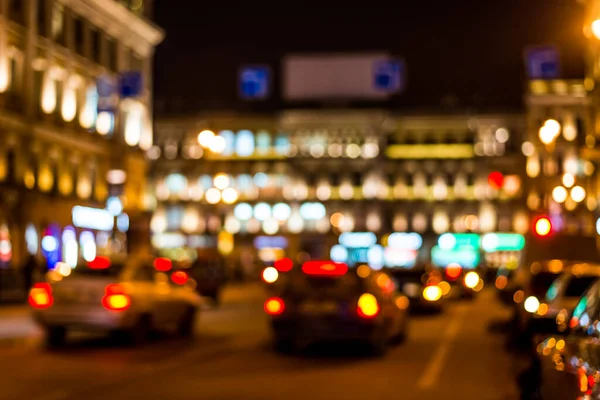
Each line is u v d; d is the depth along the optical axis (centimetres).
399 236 13500
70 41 7388
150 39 8944
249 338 3062
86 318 2566
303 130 13550
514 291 3619
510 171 13262
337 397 1695
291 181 13400
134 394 1688
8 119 6412
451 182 13525
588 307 1037
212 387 1808
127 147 8281
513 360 2477
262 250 13175
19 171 6619
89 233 7650
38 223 6744
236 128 13562
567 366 897
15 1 6600
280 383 1894
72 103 7450
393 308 2744
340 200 13400
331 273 2597
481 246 13175
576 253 3638
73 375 1969
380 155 13450
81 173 7675
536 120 11281
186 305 3020
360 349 2753
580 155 6188
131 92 7525
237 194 13375
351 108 13400
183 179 13450
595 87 6159
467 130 13538
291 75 13575
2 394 1664
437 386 1895
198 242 13238
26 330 3256
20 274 5406
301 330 2498
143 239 8338
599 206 5947
